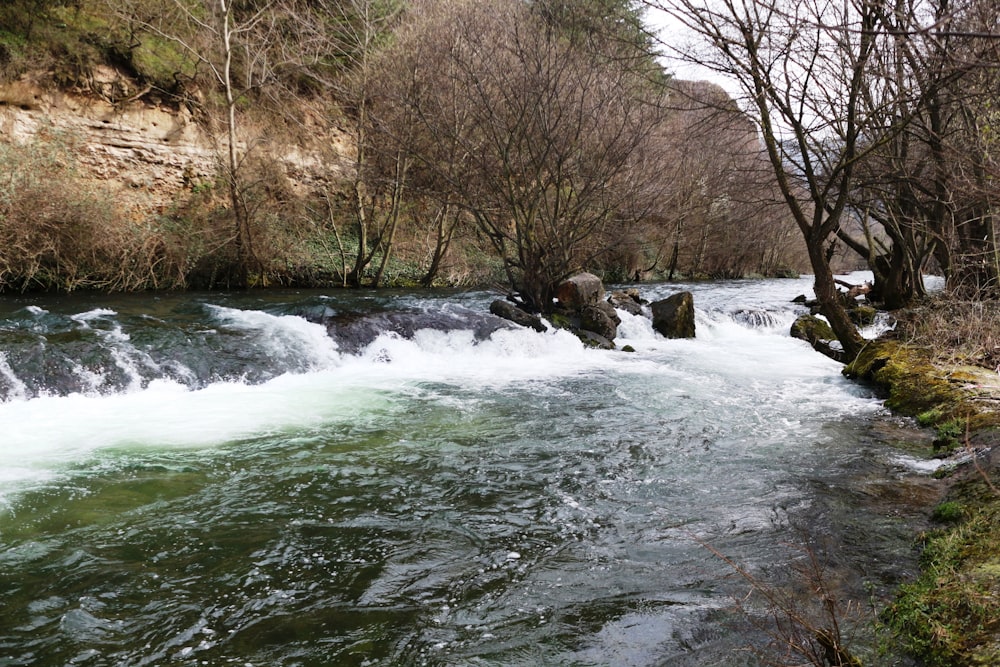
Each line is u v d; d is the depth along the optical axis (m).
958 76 5.85
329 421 7.03
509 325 11.12
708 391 8.81
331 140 20.70
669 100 11.77
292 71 18.44
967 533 4.05
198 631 3.34
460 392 8.45
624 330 12.68
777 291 21.45
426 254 20.89
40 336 8.02
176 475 5.39
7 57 14.68
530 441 6.54
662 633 3.32
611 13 9.85
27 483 5.11
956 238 10.40
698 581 3.85
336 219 20.38
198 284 16.36
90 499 4.88
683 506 4.99
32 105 15.05
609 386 8.96
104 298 13.65
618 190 12.71
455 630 3.38
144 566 3.96
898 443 6.54
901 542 4.29
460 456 6.05
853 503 4.99
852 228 16.55
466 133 13.62
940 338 9.52
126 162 16.50
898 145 10.05
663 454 6.19
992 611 3.06
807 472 5.71
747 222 21.30
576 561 4.12
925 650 2.98
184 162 17.56
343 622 3.44
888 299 14.22
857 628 3.27
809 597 3.62
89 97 15.94
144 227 15.51
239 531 4.45
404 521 4.67
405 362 10.04
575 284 12.66
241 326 9.70
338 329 10.05
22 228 13.36
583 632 3.36
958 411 6.88
